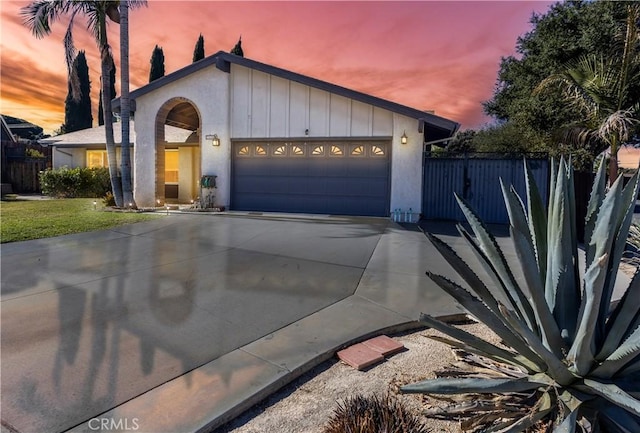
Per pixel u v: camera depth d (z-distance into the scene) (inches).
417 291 193.8
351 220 431.2
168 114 559.5
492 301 85.0
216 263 241.4
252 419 97.3
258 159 501.0
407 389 77.4
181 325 148.7
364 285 202.8
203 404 99.1
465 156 503.5
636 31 360.8
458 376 99.2
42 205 527.8
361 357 127.3
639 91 371.2
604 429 76.6
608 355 76.1
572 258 90.8
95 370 114.7
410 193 448.1
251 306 170.4
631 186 86.2
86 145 703.7
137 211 470.9
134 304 169.5
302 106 478.0
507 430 73.3
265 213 474.3
